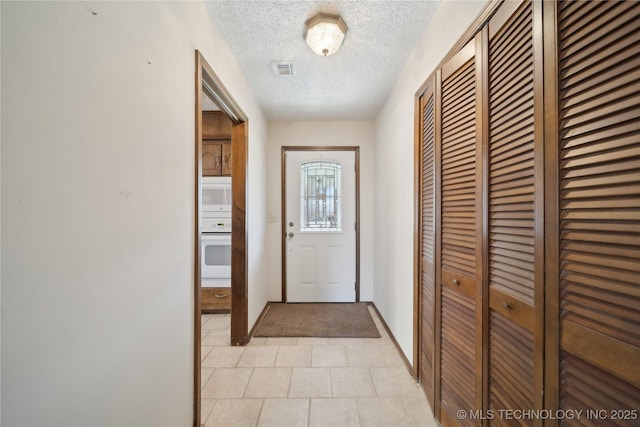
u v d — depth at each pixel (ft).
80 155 2.06
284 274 10.27
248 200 7.18
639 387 1.66
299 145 10.23
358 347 6.86
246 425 4.33
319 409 4.66
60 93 1.90
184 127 3.73
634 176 1.67
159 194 3.14
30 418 1.75
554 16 2.16
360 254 10.30
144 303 2.86
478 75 3.30
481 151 3.23
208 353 6.57
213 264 9.18
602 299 1.86
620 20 1.73
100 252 2.26
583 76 1.96
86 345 2.14
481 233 3.23
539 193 2.33
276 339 7.31
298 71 6.50
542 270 2.31
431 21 4.71
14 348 1.65
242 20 4.72
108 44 2.32
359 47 5.53
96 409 2.23
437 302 4.34
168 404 3.36
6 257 1.60
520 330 2.63
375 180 9.72
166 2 3.26
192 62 3.96
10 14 1.61
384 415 4.53
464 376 3.61
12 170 1.62
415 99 5.34
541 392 2.32
